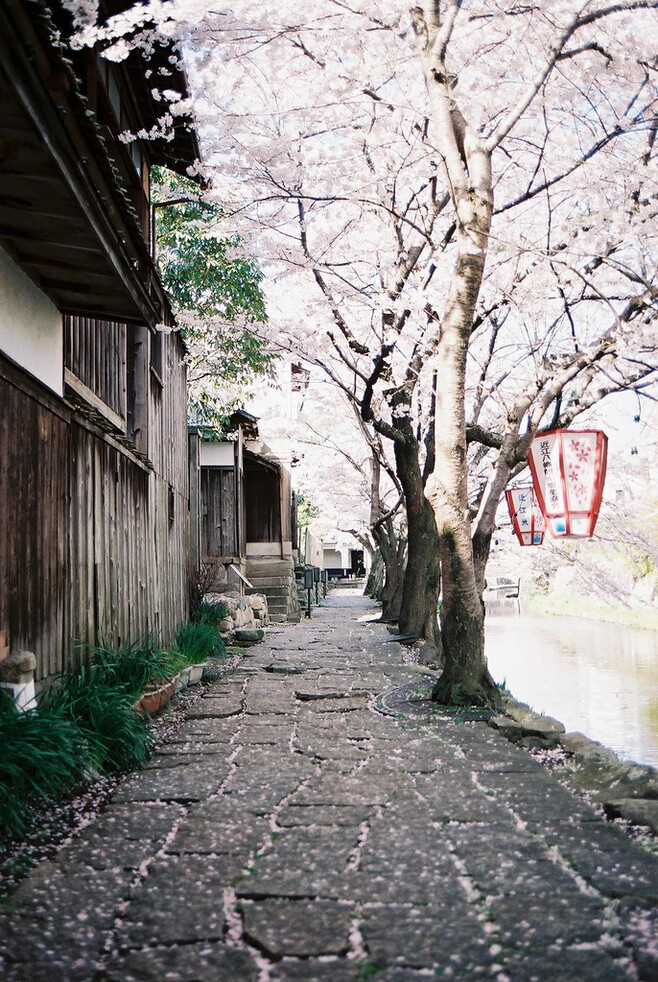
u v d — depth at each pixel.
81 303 6.07
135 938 2.62
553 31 7.87
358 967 2.39
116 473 7.56
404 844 3.51
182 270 15.35
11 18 2.83
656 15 7.52
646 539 16.12
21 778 3.90
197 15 6.62
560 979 2.30
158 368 10.35
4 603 4.59
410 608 14.08
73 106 3.84
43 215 4.48
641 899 2.85
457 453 7.41
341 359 10.39
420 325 10.02
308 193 9.76
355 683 8.83
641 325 7.84
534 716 6.70
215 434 18.59
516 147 9.54
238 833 3.71
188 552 13.69
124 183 9.22
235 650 12.48
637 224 8.27
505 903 2.84
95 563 6.72
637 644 24.47
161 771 4.96
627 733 12.09
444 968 2.37
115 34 6.34
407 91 9.40
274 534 23.89
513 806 4.11
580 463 7.36
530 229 10.34
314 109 8.79
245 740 5.88
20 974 2.39
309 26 8.23
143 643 8.52
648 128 7.97
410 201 10.01
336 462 27.03
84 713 5.11
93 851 3.49
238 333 15.27
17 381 4.88
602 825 3.78
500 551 28.98
